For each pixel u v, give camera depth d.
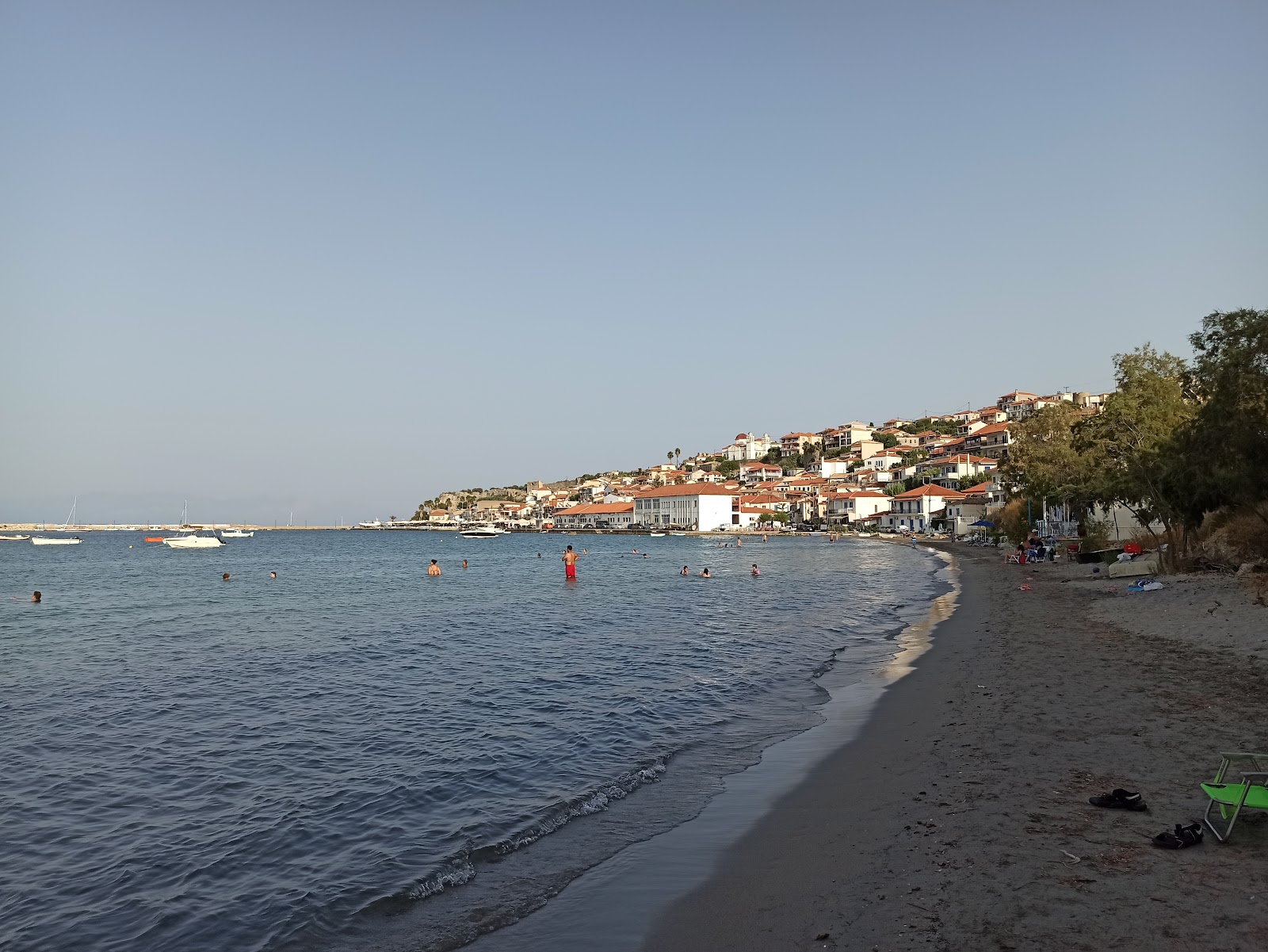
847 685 20.05
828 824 10.21
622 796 12.24
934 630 28.33
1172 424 43.44
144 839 11.18
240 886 9.64
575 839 10.55
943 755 12.55
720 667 23.36
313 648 28.89
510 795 12.51
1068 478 65.38
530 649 27.56
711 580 61.59
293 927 8.57
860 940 7.04
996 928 6.89
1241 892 7.13
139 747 15.84
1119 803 9.44
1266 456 27.59
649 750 14.77
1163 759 11.12
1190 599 27.59
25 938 8.55
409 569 86.50
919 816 9.96
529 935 7.98
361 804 12.35
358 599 49.56
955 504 124.44
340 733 16.64
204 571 85.25
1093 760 11.38
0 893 9.59
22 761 14.95
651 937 7.71
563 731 16.34
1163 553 40.50
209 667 25.05
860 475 199.38
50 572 81.75
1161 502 37.66
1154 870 7.69
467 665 24.59
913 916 7.35
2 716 18.53
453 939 8.04
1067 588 38.44
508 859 10.01
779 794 11.77
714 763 13.76
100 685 22.20
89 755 15.28
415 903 8.96
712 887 8.72
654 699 19.08
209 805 12.54
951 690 17.64
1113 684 16.31
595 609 41.44
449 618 38.00
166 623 37.66
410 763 14.39
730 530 186.38
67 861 10.52
